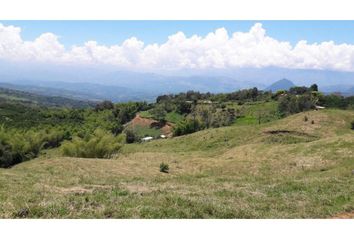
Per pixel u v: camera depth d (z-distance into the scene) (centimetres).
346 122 7475
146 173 3638
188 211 1312
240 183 2419
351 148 3984
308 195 1770
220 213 1337
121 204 1386
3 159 6341
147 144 8288
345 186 2067
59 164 3650
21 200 1407
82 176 3008
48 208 1257
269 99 13412
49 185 2091
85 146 5159
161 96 16788
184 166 4372
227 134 7475
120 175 3353
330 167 3453
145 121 13025
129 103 16138
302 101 10919
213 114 11531
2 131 6900
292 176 3008
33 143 7069
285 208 1499
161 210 1302
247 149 5519
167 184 2348
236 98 15112
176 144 7681
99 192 1719
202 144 7325
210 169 4088
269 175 3322
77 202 1369
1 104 14238
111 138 5391
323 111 7981
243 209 1412
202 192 1845
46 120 12500
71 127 11044
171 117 13062
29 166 3638
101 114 14925
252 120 10988
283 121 7650
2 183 2077
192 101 14600
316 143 4512
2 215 1186
